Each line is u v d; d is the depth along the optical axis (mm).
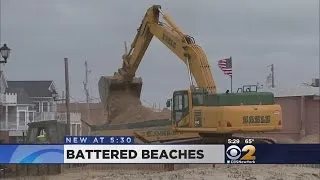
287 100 48750
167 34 28062
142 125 28406
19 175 25609
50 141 30422
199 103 25281
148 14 29812
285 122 48562
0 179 24188
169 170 25078
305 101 48094
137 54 30875
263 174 21734
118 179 21438
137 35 31047
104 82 31953
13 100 65812
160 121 27641
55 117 69312
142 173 23719
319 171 23828
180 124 25938
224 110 23969
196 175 21094
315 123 47750
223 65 41938
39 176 25062
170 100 26719
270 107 24281
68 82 46094
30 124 31391
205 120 24688
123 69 31781
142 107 31297
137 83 31703
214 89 25594
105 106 31922
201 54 26203
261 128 24125
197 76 26031
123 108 31359
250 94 24422
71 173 25547
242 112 23984
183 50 26719
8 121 65562
